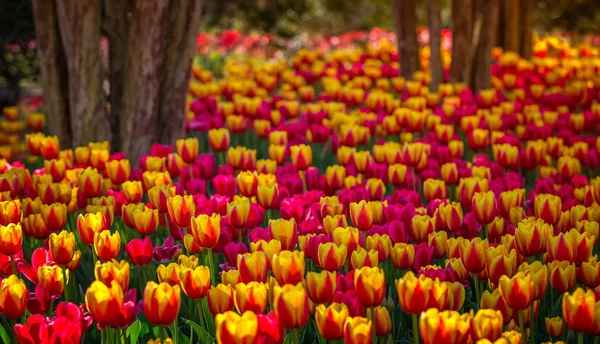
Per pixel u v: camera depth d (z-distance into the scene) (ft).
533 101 25.72
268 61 57.72
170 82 20.39
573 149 17.97
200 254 12.40
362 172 16.52
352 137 18.52
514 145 18.67
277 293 8.15
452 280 10.10
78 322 8.54
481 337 7.96
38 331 8.38
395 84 27.66
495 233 12.13
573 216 12.22
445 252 11.42
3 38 34.40
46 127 29.89
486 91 24.16
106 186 15.94
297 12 55.88
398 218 12.45
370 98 23.53
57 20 20.52
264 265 9.61
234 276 9.70
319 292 9.05
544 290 9.25
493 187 14.57
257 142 23.03
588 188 13.67
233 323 7.59
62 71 20.81
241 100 22.94
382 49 36.24
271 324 8.05
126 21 20.58
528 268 9.59
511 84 28.53
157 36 19.83
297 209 12.49
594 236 11.18
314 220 12.12
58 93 20.83
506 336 7.91
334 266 9.92
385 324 9.18
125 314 8.67
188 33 20.33
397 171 15.34
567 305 8.38
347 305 8.90
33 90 50.47
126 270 9.48
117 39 20.63
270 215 14.60
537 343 10.66
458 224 12.00
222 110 22.74
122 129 20.45
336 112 21.93
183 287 9.43
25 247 13.74
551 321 9.55
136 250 10.92
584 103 24.63
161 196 13.06
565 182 16.53
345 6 72.28
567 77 30.71
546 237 10.79
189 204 11.60
